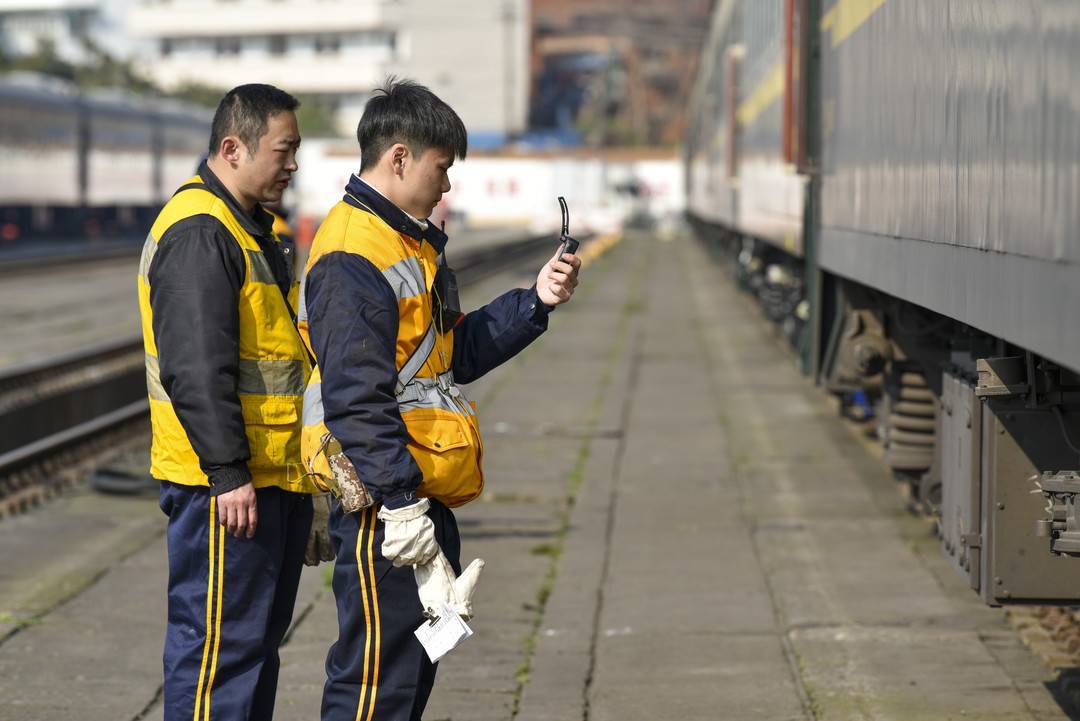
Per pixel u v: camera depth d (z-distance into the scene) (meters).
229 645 6.90
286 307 7.05
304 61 190.50
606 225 116.06
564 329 37.62
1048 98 5.69
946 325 11.70
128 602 11.73
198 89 177.00
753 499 15.97
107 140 73.88
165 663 6.98
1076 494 7.43
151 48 197.38
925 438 13.27
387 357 6.12
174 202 6.84
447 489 6.37
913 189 9.23
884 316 14.19
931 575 12.51
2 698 9.31
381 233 6.30
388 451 5.99
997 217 6.61
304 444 6.46
